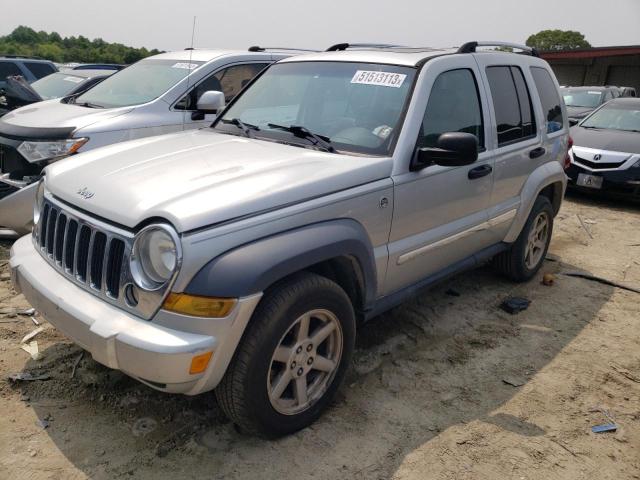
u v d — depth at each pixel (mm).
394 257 3338
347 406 3186
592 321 4488
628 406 3355
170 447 2762
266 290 2643
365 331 4086
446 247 3799
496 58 4391
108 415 2959
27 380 3191
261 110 3967
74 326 2557
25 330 3756
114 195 2688
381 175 3143
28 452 2658
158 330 2371
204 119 6184
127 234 2496
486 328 4258
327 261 3025
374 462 2756
